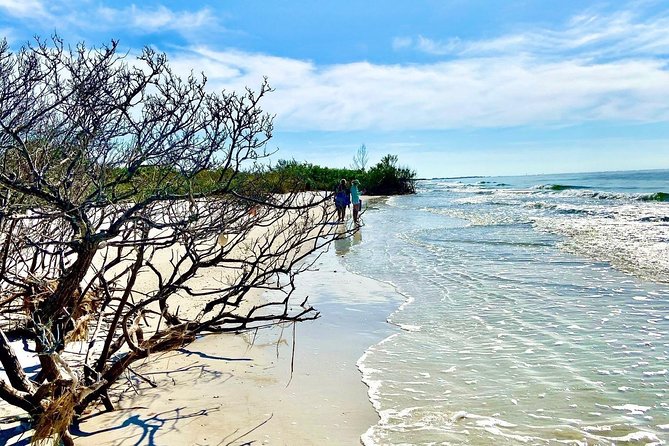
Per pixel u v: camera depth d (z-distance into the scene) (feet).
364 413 13.42
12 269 15.15
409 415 13.32
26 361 15.08
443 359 17.66
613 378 15.57
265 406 13.71
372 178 157.69
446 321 22.38
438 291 28.25
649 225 53.26
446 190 193.88
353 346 19.15
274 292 28.40
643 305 23.67
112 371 12.60
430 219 71.15
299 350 18.62
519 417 13.16
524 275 31.35
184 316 21.74
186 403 13.84
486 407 13.80
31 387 10.99
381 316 23.53
